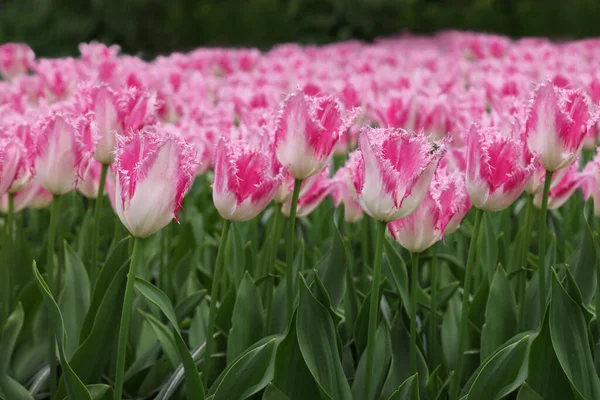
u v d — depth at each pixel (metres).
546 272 2.23
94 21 10.65
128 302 1.60
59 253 2.39
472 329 2.18
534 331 1.91
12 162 1.93
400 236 1.79
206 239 3.12
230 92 3.94
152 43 10.77
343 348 2.09
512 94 3.61
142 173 1.48
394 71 5.25
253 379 1.75
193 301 2.24
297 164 1.76
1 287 2.32
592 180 2.27
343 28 11.38
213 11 10.79
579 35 10.98
